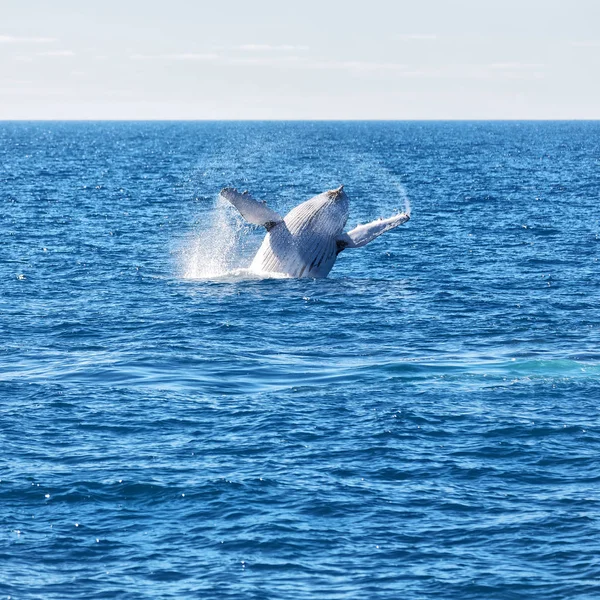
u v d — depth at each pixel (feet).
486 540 185.68
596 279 464.65
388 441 235.20
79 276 459.73
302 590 167.94
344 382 284.00
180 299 399.24
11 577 170.60
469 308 390.01
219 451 228.84
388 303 395.34
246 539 185.68
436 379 286.46
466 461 224.12
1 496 202.59
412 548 182.91
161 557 179.11
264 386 280.10
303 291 406.82
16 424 244.83
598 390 276.21
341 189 429.79
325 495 204.95
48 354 314.14
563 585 168.96
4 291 420.36
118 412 254.88
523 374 291.79
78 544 183.62
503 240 610.24
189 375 290.35
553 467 220.84
